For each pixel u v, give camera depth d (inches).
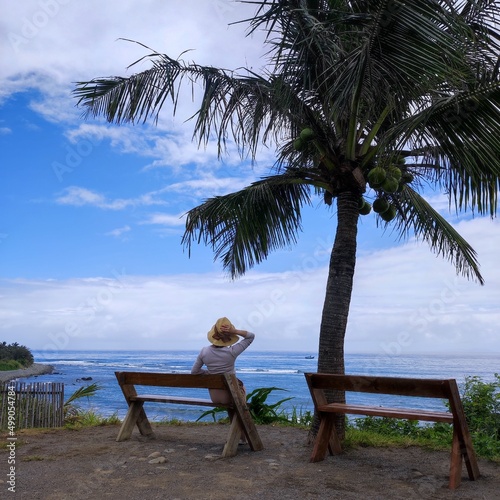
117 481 199.2
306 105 261.9
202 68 268.4
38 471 214.4
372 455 244.2
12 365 2805.1
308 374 233.1
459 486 192.2
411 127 222.4
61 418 389.7
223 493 183.6
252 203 316.2
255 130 265.6
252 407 375.6
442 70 210.4
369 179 245.3
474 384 333.1
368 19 213.3
